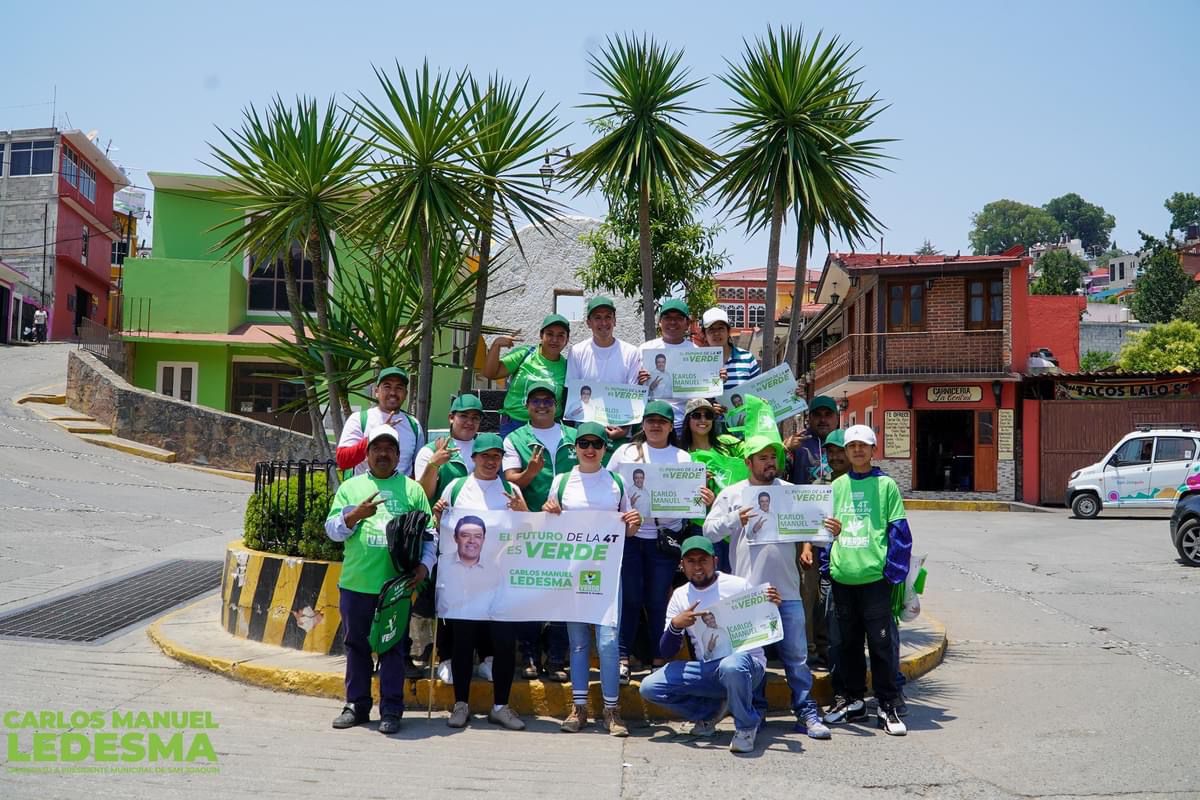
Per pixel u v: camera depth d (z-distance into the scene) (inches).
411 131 339.0
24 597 389.7
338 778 212.1
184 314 1111.0
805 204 371.6
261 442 939.3
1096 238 5393.7
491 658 285.4
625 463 271.3
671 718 269.6
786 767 228.4
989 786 215.3
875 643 260.4
